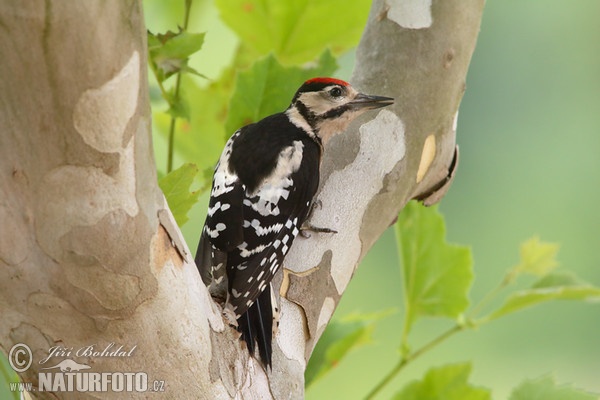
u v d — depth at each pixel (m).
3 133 4.08
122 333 4.79
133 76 4.16
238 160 6.72
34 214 4.30
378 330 13.50
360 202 6.57
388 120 6.73
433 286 7.06
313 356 7.14
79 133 4.12
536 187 14.15
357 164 6.63
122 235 4.45
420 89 6.82
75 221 4.34
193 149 7.80
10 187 4.23
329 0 7.85
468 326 7.05
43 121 4.05
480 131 14.35
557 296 6.90
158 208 4.66
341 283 6.48
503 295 13.91
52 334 4.72
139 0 4.11
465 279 7.03
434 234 7.05
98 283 4.54
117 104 4.12
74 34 3.86
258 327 5.93
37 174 4.20
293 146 6.81
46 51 3.86
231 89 7.89
